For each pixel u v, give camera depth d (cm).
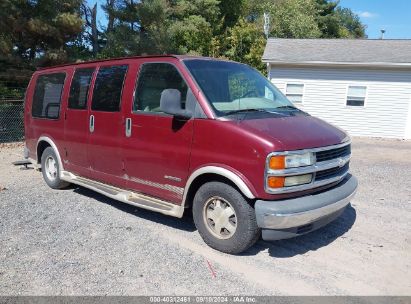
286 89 1820
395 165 1020
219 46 2806
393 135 1734
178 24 2416
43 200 628
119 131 523
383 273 403
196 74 461
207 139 426
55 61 1587
